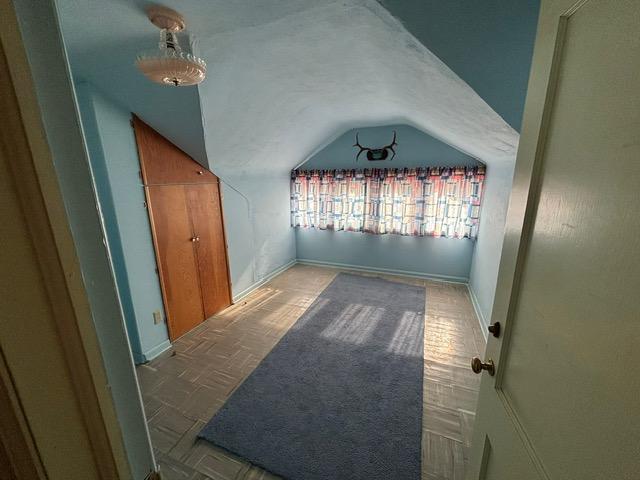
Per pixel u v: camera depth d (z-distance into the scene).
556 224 0.52
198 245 2.63
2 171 0.25
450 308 3.01
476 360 0.81
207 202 2.70
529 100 0.65
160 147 2.18
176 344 2.38
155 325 2.25
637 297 0.33
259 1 1.03
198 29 1.20
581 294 0.44
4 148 0.25
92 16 1.10
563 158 0.51
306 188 4.14
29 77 0.26
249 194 3.32
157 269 2.24
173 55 1.12
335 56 1.47
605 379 0.38
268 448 1.45
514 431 0.63
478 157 3.00
